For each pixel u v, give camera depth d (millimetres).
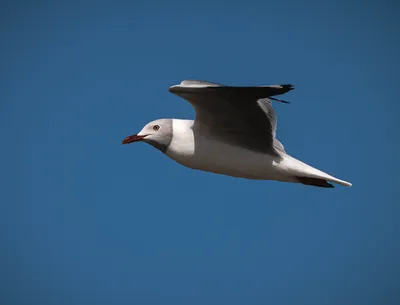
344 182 14344
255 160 14523
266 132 14273
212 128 14414
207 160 14664
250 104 13695
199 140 14570
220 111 14000
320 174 14414
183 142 14664
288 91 12688
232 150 14516
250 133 14344
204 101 13789
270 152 14555
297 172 14500
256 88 12945
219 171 14859
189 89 13234
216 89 13203
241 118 14086
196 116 14297
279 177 14828
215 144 14523
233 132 14383
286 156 14641
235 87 13031
